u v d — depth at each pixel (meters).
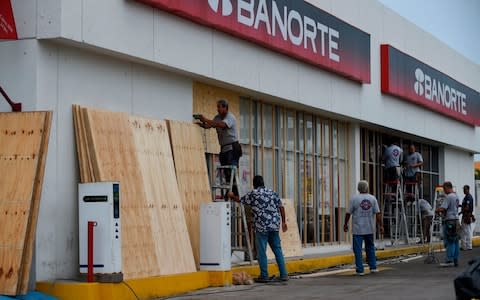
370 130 25.72
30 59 11.47
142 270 12.18
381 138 26.77
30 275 10.91
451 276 15.85
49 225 11.50
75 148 12.11
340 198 23.00
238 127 17.44
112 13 12.48
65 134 11.94
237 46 16.28
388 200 25.98
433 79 28.81
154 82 14.20
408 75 26.09
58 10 11.36
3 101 11.60
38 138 10.80
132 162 12.75
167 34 13.92
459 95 32.34
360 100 22.81
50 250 11.50
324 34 20.02
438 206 20.62
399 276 16.02
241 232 16.38
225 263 13.57
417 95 26.89
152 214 12.86
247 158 17.88
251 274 15.03
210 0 14.87
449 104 30.77
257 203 14.51
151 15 13.48
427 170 31.67
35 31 11.46
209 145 16.14
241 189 17.53
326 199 22.12
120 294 11.17
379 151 26.52
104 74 12.88
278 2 17.66
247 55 16.67
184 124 14.63
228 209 13.68
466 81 34.75
